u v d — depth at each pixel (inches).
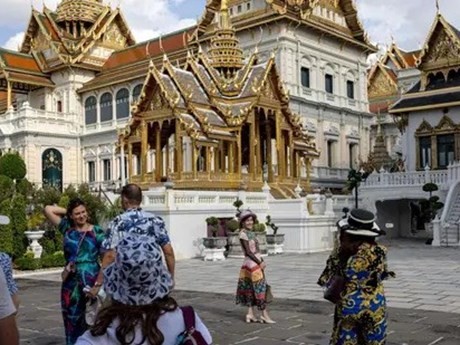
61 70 2906.0
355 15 2471.7
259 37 2215.8
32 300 576.7
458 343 370.3
